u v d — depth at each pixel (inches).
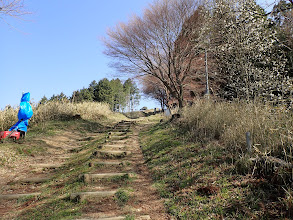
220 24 333.4
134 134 360.2
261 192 106.0
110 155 234.7
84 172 186.9
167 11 450.6
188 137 236.2
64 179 181.6
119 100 1983.3
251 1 277.6
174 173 159.3
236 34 281.1
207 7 390.3
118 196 138.7
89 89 1947.6
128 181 164.4
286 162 114.9
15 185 176.1
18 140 292.0
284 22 258.7
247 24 270.5
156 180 160.9
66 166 220.4
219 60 336.5
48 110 463.5
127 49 482.9
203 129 238.2
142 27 466.6
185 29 462.6
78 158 242.1
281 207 92.7
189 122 274.1
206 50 426.0
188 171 153.7
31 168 215.8
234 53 287.4
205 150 181.9
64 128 409.1
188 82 534.6
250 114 178.7
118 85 2069.4
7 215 127.1
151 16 453.7
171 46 463.8
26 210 131.4
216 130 218.1
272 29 279.7
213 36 397.1
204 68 475.5
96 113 573.9
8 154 235.6
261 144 145.3
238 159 137.9
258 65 291.1
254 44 269.4
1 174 195.9
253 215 92.3
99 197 139.5
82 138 354.9
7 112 370.9
